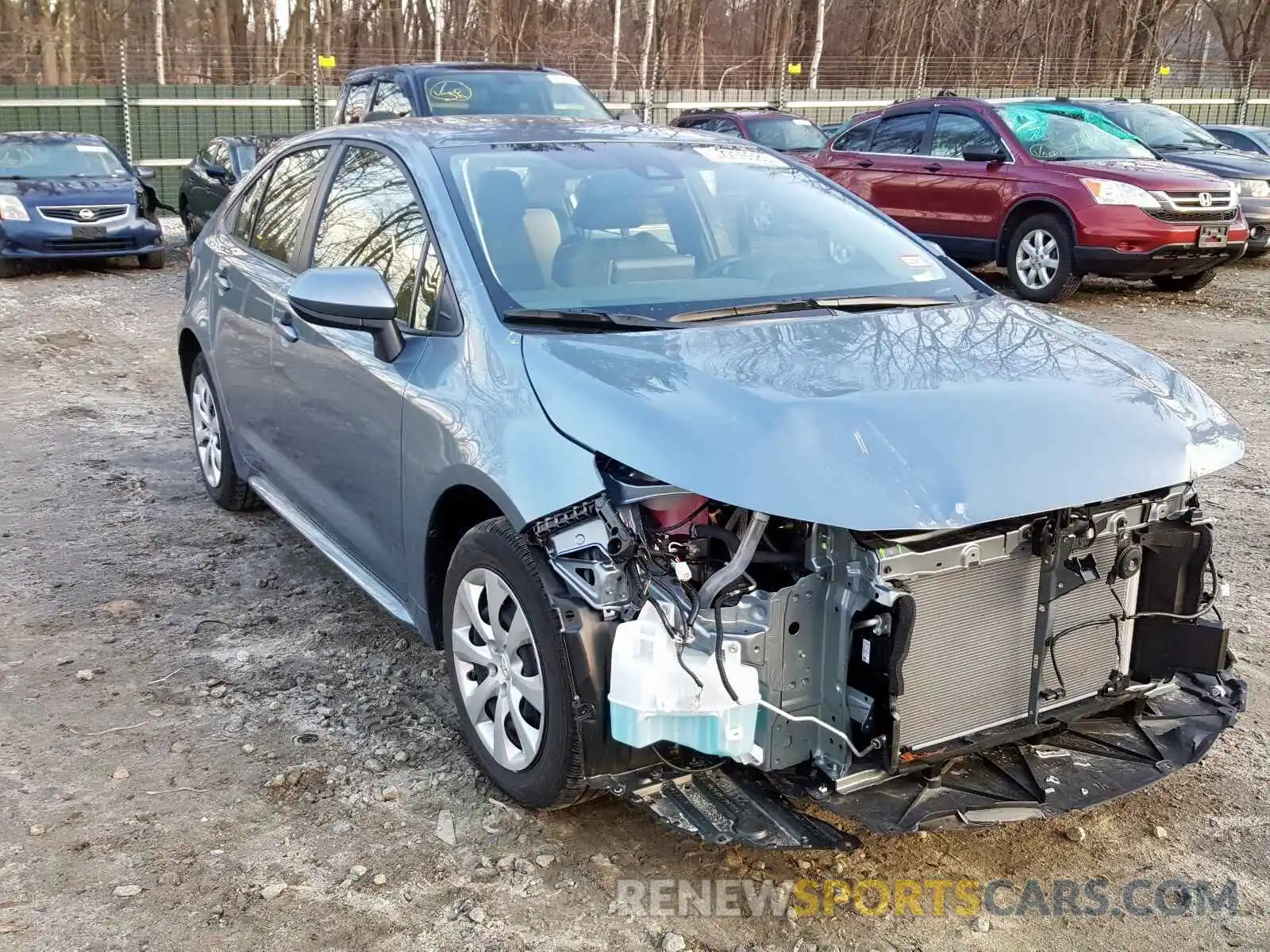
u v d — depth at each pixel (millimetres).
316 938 2840
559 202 3926
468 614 3389
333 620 4648
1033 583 2996
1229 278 14281
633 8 38281
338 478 4191
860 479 2699
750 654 2758
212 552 5355
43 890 2994
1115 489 2883
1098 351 3477
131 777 3516
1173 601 3240
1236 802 3482
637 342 3287
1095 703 3188
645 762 3012
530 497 3020
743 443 2773
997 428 2883
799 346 3273
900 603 2709
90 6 39094
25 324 10797
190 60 31906
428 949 2809
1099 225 11500
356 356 3932
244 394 5113
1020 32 38562
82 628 4543
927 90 29641
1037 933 2912
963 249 12773
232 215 5668
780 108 27203
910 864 3166
